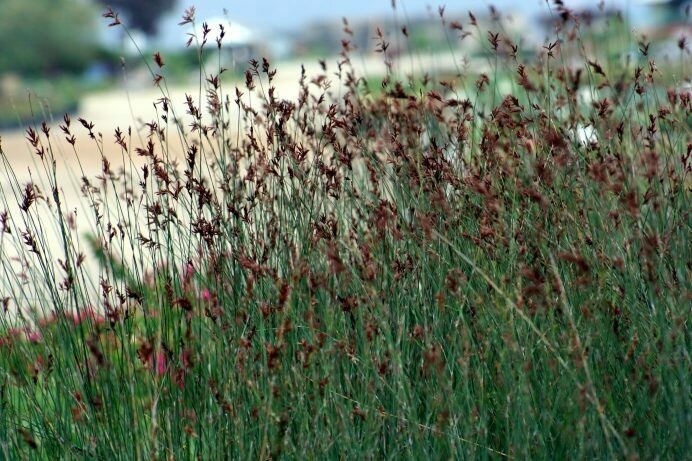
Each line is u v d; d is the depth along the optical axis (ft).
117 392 17.03
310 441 15.94
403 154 18.22
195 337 17.16
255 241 18.07
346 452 15.81
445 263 17.63
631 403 16.17
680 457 15.20
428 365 16.48
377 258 17.40
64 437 16.80
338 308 17.28
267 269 16.49
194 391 16.99
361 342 16.85
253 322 17.31
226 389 16.16
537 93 20.74
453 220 17.92
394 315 16.99
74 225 18.40
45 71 251.39
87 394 16.70
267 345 15.28
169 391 16.87
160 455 16.39
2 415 17.20
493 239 17.22
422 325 17.37
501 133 19.16
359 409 15.60
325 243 17.20
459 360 15.47
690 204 18.17
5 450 16.26
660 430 15.57
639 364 15.79
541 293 15.14
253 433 16.37
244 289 17.62
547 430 15.70
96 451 16.47
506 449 16.33
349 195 18.81
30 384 17.48
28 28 259.60
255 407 15.84
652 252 15.60
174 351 16.57
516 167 18.24
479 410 16.28
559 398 16.11
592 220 18.26
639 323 16.69
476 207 18.26
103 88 200.75
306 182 18.52
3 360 17.92
